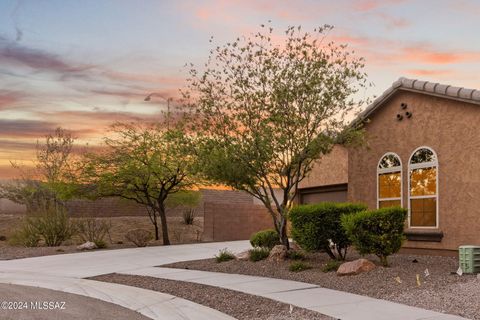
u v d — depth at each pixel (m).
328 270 13.09
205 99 16.39
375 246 12.94
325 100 15.54
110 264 16.45
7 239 26.17
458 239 14.68
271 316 8.91
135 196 25.77
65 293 11.77
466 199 14.51
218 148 16.02
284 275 12.95
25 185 30.03
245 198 38.19
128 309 9.96
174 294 11.21
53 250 20.83
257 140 15.40
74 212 31.00
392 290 10.57
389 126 17.08
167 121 22.36
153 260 17.12
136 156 23.20
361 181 18.17
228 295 10.70
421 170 15.96
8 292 11.86
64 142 30.66
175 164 23.19
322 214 14.30
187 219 32.38
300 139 15.67
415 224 16.05
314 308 9.27
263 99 15.78
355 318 8.48
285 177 16.61
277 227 16.58
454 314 8.52
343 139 15.99
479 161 14.20
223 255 16.03
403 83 16.12
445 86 14.88
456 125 14.88
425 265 13.47
